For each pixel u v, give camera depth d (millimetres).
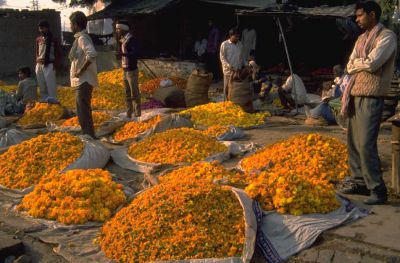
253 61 14219
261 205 4980
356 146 5738
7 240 4895
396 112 10680
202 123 10188
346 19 13297
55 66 12531
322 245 4500
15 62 23547
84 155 7195
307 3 17312
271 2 17391
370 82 5277
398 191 5793
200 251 4367
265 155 6785
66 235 5051
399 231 4648
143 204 4945
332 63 19375
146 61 19484
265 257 4496
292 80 11945
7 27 23172
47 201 5523
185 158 7230
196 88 12555
